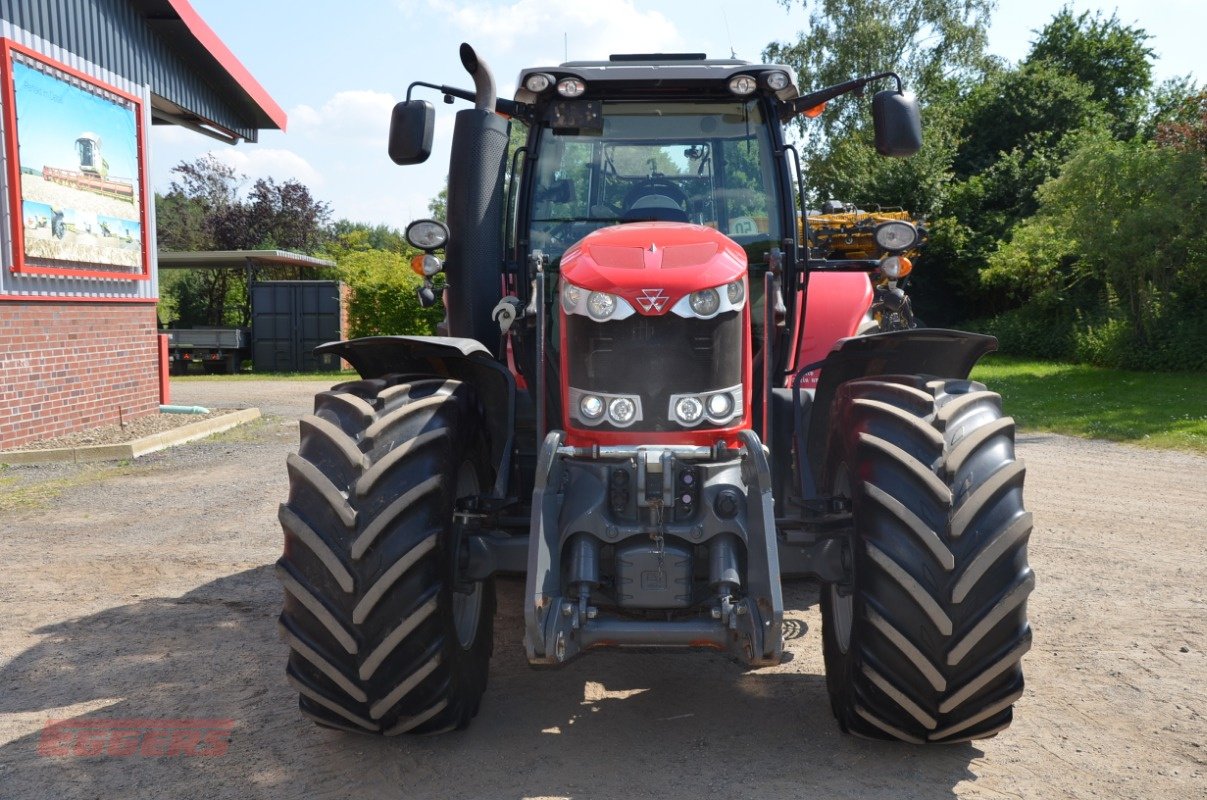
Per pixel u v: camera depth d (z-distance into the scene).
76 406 11.24
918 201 29.83
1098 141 18.38
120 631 4.57
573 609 2.97
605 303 3.13
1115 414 12.70
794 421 3.75
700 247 3.29
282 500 7.74
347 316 26.34
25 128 10.05
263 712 3.60
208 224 42.31
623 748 3.25
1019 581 2.81
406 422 3.04
